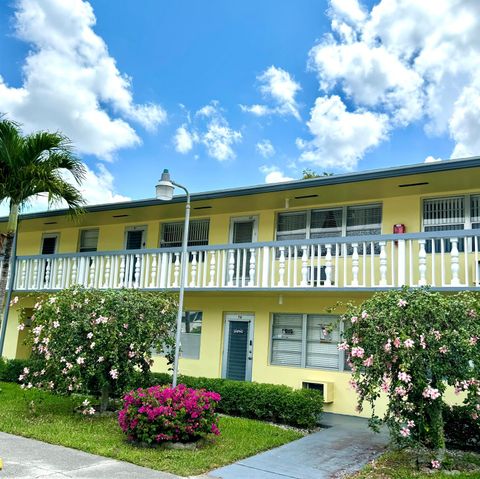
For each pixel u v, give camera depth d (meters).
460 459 6.79
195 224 13.99
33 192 11.50
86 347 8.60
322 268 11.14
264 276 10.64
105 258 13.24
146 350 9.02
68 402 10.20
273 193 11.20
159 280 12.18
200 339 12.67
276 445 7.62
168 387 7.88
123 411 7.28
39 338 8.88
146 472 5.93
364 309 6.65
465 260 8.69
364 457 7.10
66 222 15.87
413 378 6.14
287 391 9.45
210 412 7.39
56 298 8.92
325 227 11.88
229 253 11.31
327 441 8.02
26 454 6.51
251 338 11.91
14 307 16.41
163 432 6.98
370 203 11.37
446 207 10.46
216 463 6.48
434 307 6.21
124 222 15.29
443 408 7.21
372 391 6.32
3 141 10.98
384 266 9.29
